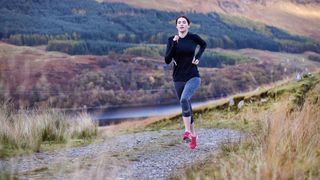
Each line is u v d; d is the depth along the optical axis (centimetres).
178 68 753
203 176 523
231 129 1145
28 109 999
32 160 696
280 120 650
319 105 738
